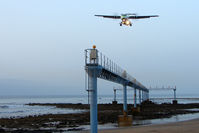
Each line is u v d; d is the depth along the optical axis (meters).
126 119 39.50
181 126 32.28
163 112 68.62
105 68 24.69
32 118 57.31
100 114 61.81
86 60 20.95
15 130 39.59
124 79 42.75
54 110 97.81
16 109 111.62
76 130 37.84
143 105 103.00
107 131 30.30
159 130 29.00
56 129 39.66
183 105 103.19
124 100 46.00
